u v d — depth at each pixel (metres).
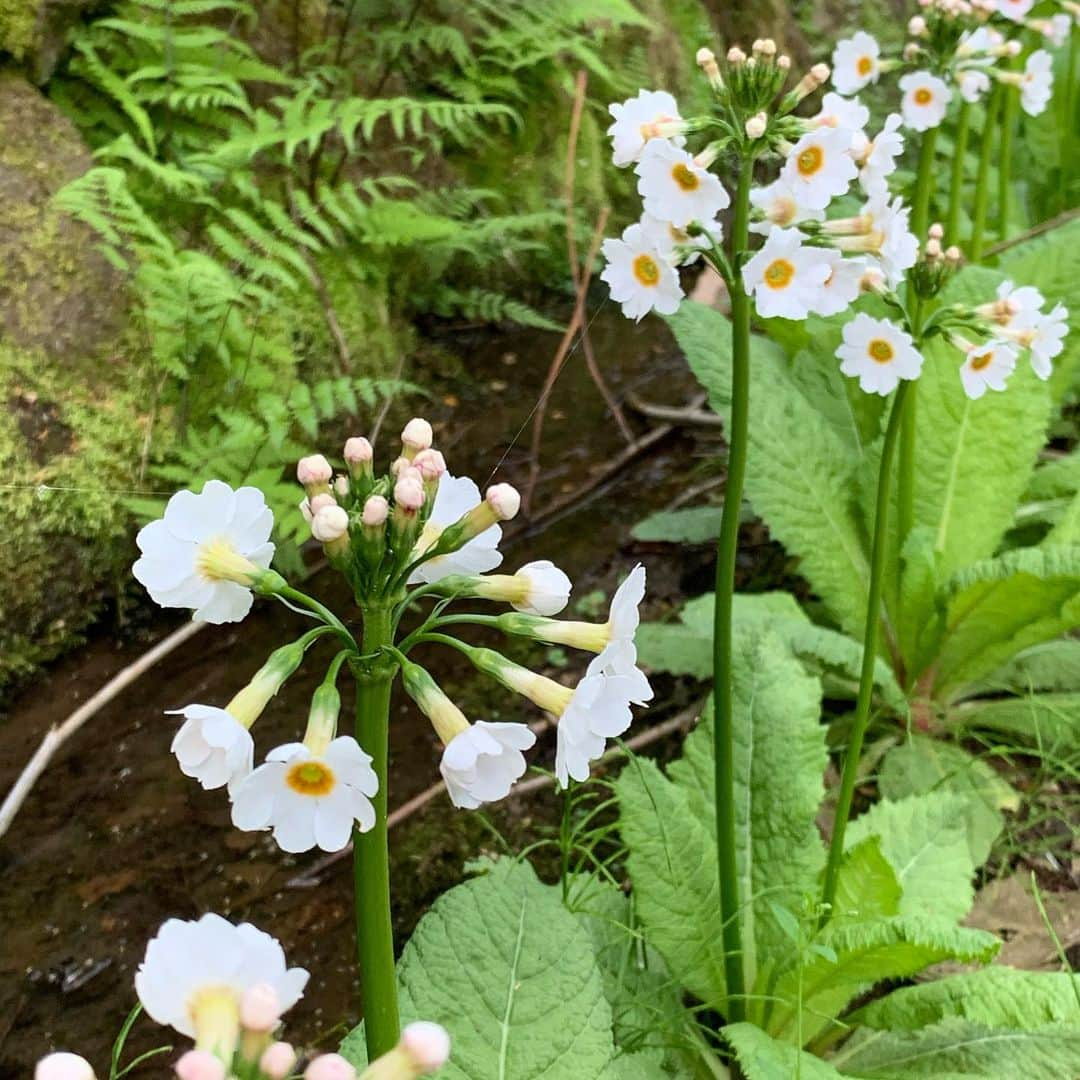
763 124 0.32
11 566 0.54
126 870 0.46
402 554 0.21
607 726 0.22
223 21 0.77
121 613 0.59
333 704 0.21
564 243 0.94
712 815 0.41
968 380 0.38
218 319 0.64
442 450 0.74
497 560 0.25
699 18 1.14
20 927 0.43
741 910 0.39
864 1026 0.39
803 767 0.41
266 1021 0.16
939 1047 0.38
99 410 0.59
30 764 0.48
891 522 0.55
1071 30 0.89
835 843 0.38
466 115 0.83
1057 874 0.47
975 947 0.31
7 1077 0.38
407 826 0.49
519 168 0.93
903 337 0.36
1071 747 0.52
